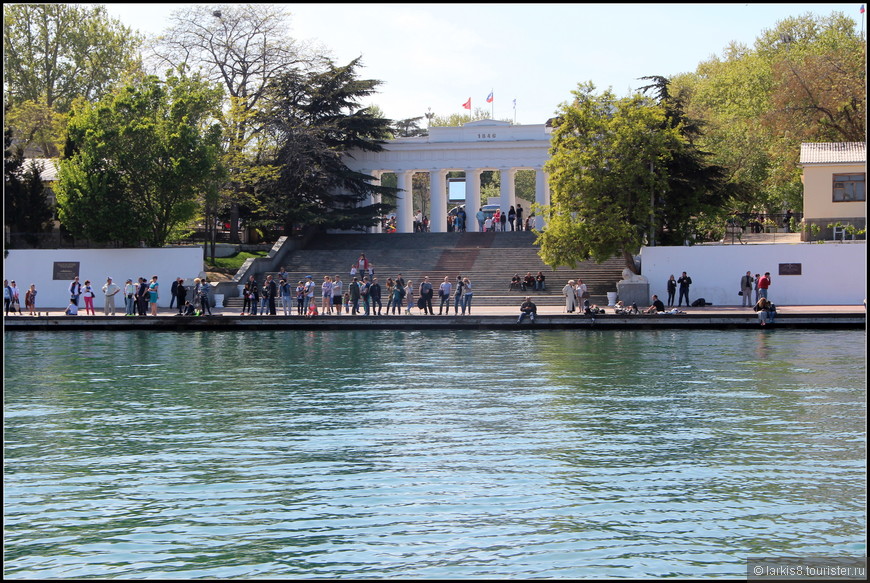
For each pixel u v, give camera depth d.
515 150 81.69
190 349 39.16
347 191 81.31
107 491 17.98
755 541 15.09
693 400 26.34
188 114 59.50
